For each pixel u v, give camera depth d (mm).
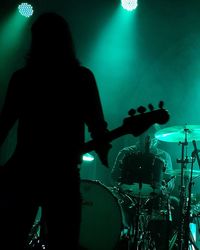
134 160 4266
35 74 1787
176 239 4617
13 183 1610
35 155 1634
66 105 1723
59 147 1650
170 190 4852
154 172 4207
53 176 1606
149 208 4527
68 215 1602
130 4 6906
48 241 1635
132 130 1706
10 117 1802
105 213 4270
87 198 4309
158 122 1709
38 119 1704
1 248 1596
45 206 1628
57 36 1818
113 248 4223
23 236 1629
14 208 1601
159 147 7352
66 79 1764
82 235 4273
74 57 1831
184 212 4562
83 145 1694
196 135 4754
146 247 4531
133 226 4480
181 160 4500
